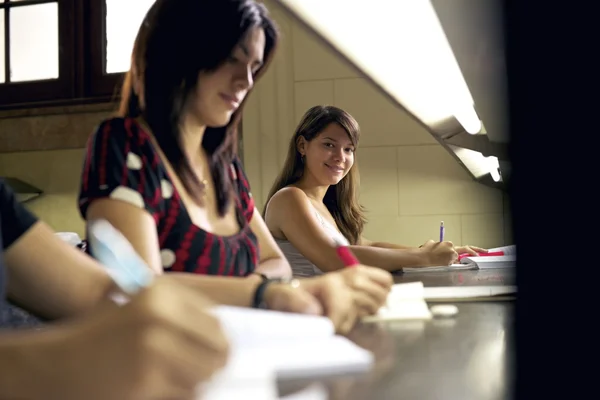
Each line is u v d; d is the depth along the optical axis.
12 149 2.41
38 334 0.34
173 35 0.89
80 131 2.38
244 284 0.67
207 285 0.68
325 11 0.51
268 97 2.50
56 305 0.66
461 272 1.32
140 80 0.93
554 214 0.34
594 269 0.33
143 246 0.80
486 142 1.15
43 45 2.55
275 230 1.62
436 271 1.39
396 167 2.51
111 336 0.32
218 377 0.35
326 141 1.76
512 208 0.35
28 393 0.31
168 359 0.32
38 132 2.40
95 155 0.86
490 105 0.73
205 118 0.96
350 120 1.79
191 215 0.93
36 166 2.40
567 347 0.34
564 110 0.33
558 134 0.33
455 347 0.51
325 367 0.43
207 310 0.35
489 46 0.45
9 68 2.57
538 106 0.34
